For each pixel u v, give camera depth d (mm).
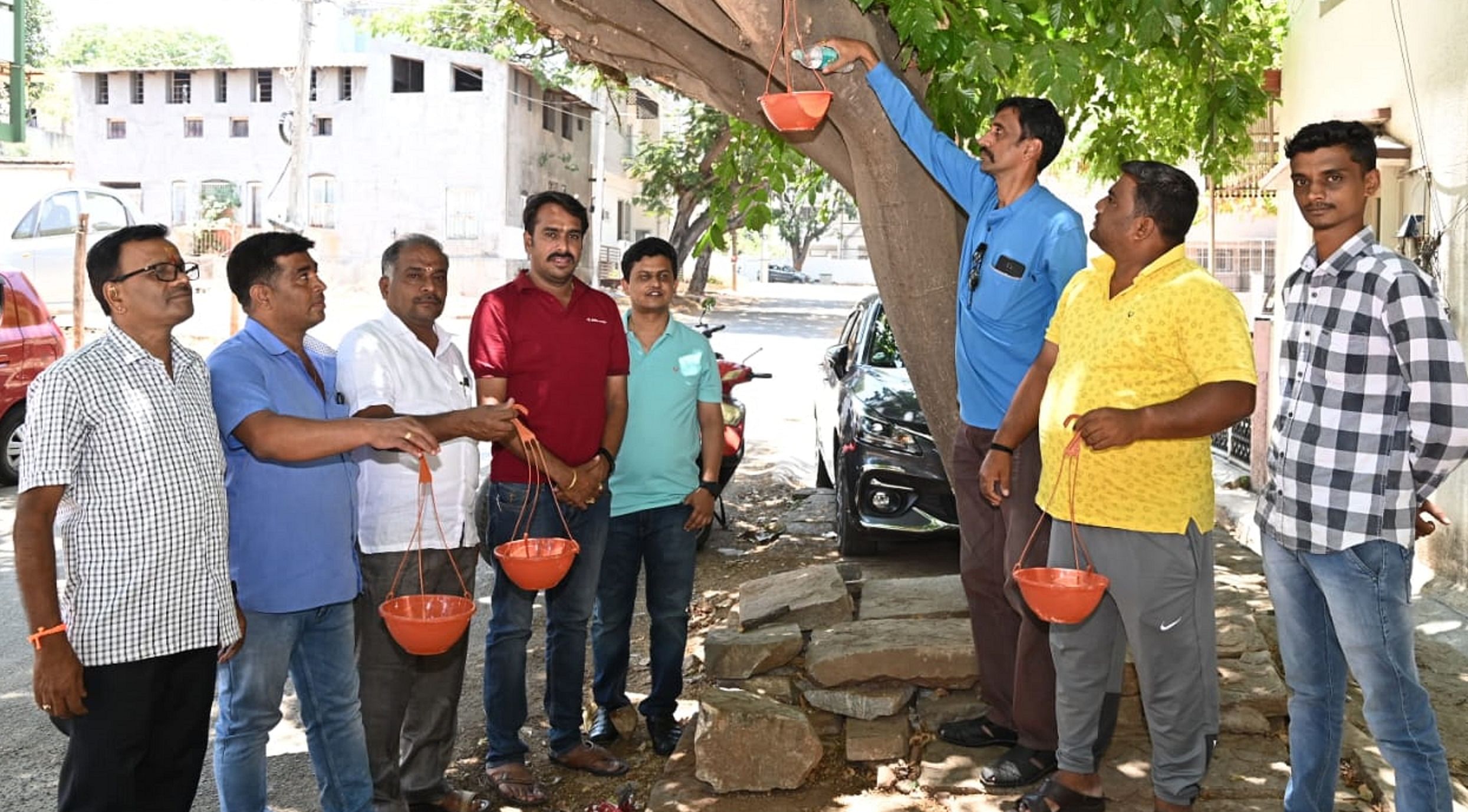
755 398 16578
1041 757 4082
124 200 19625
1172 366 3422
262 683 3555
